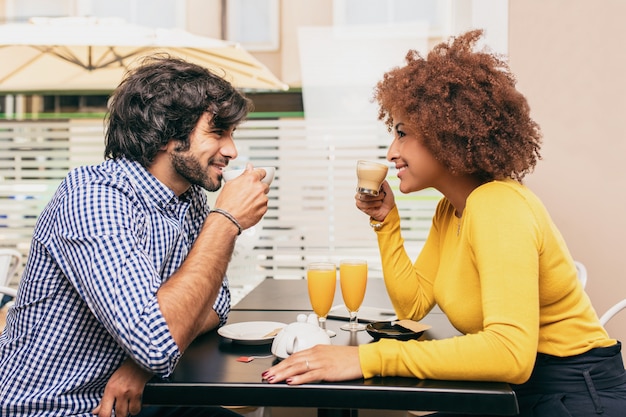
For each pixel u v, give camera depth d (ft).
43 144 10.48
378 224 5.08
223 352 4.12
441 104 4.00
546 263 3.82
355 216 10.24
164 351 3.35
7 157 10.48
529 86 9.28
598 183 9.18
